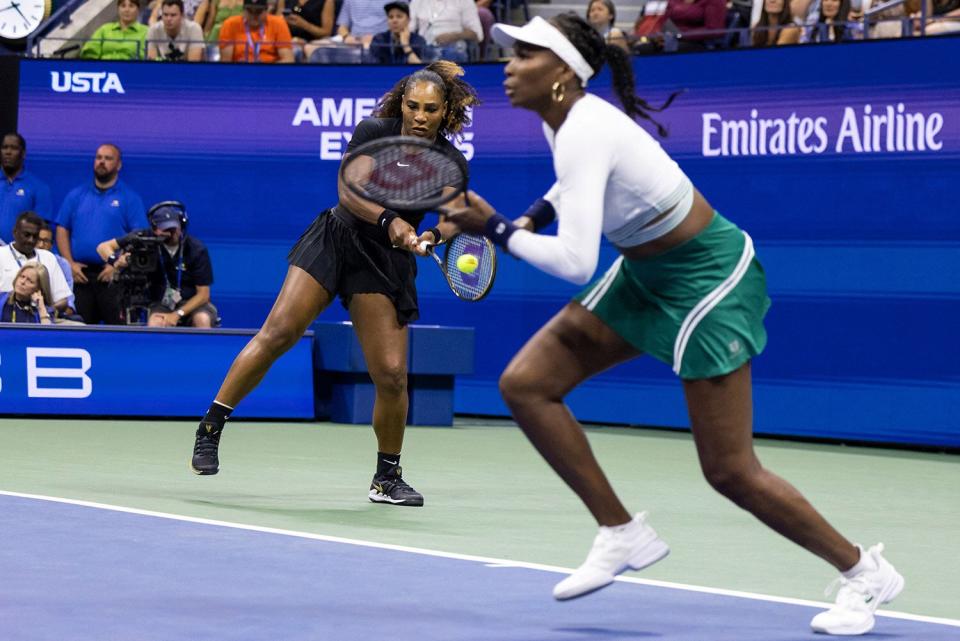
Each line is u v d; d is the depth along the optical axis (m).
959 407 15.08
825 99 15.87
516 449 14.43
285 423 16.47
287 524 8.81
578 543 8.39
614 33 17.55
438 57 19.06
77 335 15.96
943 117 15.12
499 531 8.82
